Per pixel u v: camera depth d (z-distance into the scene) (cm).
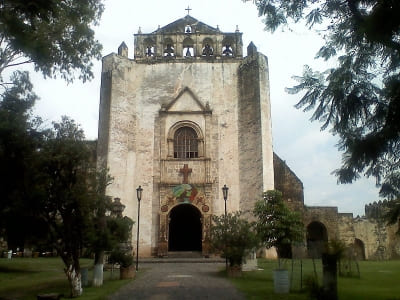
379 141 825
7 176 1456
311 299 1166
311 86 955
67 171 1377
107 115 3256
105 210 1530
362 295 1274
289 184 3709
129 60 3472
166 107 3391
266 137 3216
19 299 1320
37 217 1415
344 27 913
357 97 876
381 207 1070
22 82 1712
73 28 1827
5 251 3431
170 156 3306
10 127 1469
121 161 3216
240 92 3422
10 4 998
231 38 3656
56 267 2466
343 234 3662
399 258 3769
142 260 2850
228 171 3266
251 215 3091
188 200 3194
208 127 3350
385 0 724
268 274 1925
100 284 1599
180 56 3597
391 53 855
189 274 1956
